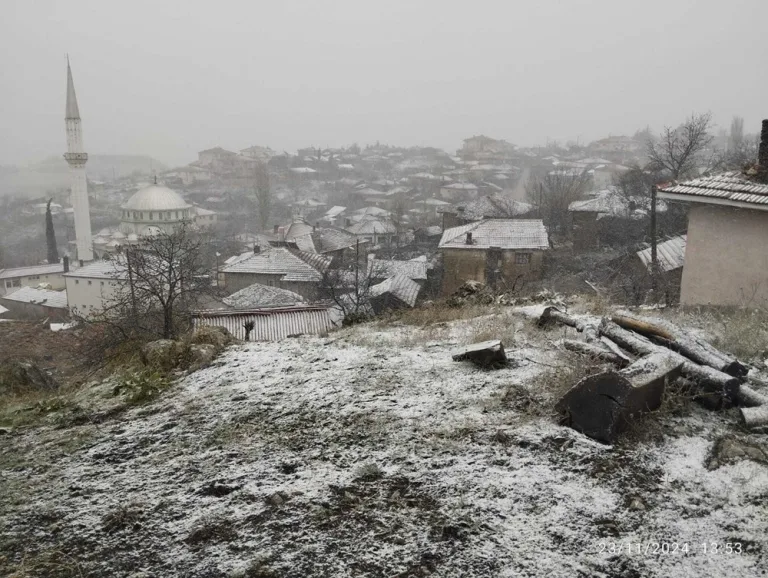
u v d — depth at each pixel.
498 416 4.87
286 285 40.62
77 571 3.29
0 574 3.29
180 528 3.64
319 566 3.24
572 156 130.12
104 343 17.94
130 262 22.08
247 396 5.83
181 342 7.75
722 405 4.83
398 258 51.50
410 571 3.17
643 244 32.19
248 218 93.56
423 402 5.30
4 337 24.00
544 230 36.94
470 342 7.16
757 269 10.95
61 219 100.25
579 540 3.36
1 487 4.33
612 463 4.08
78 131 68.25
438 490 3.88
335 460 4.36
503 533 3.44
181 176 126.38
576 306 9.25
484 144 131.88
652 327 5.94
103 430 5.36
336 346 7.51
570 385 5.13
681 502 3.67
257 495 3.95
